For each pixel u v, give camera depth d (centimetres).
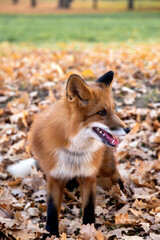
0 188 473
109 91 398
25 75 869
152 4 4809
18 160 548
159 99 709
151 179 488
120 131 374
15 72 906
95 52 1199
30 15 3706
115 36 1856
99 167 441
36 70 920
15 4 5453
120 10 4150
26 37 1945
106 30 2159
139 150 564
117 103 690
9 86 795
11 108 680
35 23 2734
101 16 3338
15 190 471
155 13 3519
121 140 604
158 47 1273
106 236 361
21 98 718
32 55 1175
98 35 1923
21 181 496
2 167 532
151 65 873
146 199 441
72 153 398
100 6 4909
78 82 361
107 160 471
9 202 434
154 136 595
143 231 390
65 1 4778
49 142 399
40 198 459
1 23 2781
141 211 414
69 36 1916
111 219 418
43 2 5688
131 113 661
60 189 416
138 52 1120
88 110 372
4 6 5175
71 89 362
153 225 391
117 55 1087
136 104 700
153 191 461
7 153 563
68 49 1334
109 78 400
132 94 712
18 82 831
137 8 4372
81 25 2506
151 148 586
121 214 403
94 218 401
